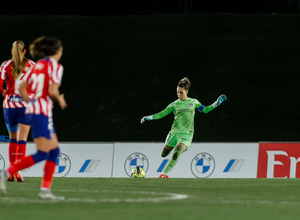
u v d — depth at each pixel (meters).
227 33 84.69
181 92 42.97
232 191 28.11
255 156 54.03
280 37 84.12
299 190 28.94
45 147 22.89
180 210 20.41
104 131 77.44
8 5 87.69
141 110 79.06
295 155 53.88
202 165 53.59
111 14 88.44
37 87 22.91
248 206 21.80
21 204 21.23
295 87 80.12
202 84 80.44
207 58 82.56
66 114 79.69
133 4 88.00
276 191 28.36
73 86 82.00
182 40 84.25
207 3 87.31
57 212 19.58
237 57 82.56
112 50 84.38
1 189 22.89
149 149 54.47
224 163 53.72
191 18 86.12
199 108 43.78
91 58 84.00
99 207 20.86
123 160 54.72
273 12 87.12
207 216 19.20
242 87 80.25
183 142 42.69
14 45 30.77
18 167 22.89
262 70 81.62
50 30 85.44
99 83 82.00
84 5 88.38
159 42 84.38
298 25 84.81
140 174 46.31
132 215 19.16
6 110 31.06
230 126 77.25
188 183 33.44
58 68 23.03
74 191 26.64
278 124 77.25
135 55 83.69
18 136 31.06
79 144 55.28
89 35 85.56
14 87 30.80
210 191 27.95
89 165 54.94
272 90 80.06
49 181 23.00
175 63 82.38
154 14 87.81
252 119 77.75
